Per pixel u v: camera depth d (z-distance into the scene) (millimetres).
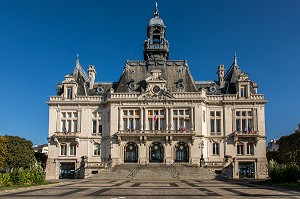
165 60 98000
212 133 91438
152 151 89062
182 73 95250
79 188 45156
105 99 93625
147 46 101562
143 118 89688
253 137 89625
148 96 90375
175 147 88812
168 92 89938
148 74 95562
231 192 39031
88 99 93812
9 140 96688
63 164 91625
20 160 96312
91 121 93125
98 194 36688
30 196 34594
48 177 90062
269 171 58438
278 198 33000
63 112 93625
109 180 68562
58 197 33625
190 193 37750
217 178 74438
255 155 89562
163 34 103062
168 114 89625
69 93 94250
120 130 89312
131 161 88875
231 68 101188
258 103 91312
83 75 101000
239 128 91500
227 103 91875
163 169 78375
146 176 74375
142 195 35625
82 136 92062
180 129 88625
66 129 92750
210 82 98750
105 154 91125
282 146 89125
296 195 36031
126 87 93625
